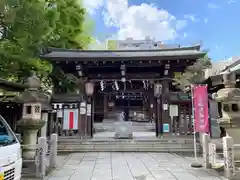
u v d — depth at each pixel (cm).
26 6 1085
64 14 1716
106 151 1471
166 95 1650
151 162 1117
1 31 1181
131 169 962
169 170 940
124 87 2066
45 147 855
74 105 1625
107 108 3384
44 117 1382
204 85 1099
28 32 1161
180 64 1689
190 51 1745
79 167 1008
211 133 1616
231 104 930
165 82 1683
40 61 1683
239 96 909
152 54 1688
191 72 1506
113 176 845
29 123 968
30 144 947
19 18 1084
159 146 1484
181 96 1572
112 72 1755
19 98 1005
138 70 1769
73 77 1716
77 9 1855
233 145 832
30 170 884
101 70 1753
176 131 1600
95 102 3347
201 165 1013
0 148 497
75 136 1595
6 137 608
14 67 1295
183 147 1466
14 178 543
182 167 997
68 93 1662
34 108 1010
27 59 1358
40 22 1167
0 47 1224
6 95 1257
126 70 1758
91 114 1670
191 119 1599
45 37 1592
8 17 1030
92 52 1820
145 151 1458
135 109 3575
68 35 1866
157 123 1661
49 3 1653
